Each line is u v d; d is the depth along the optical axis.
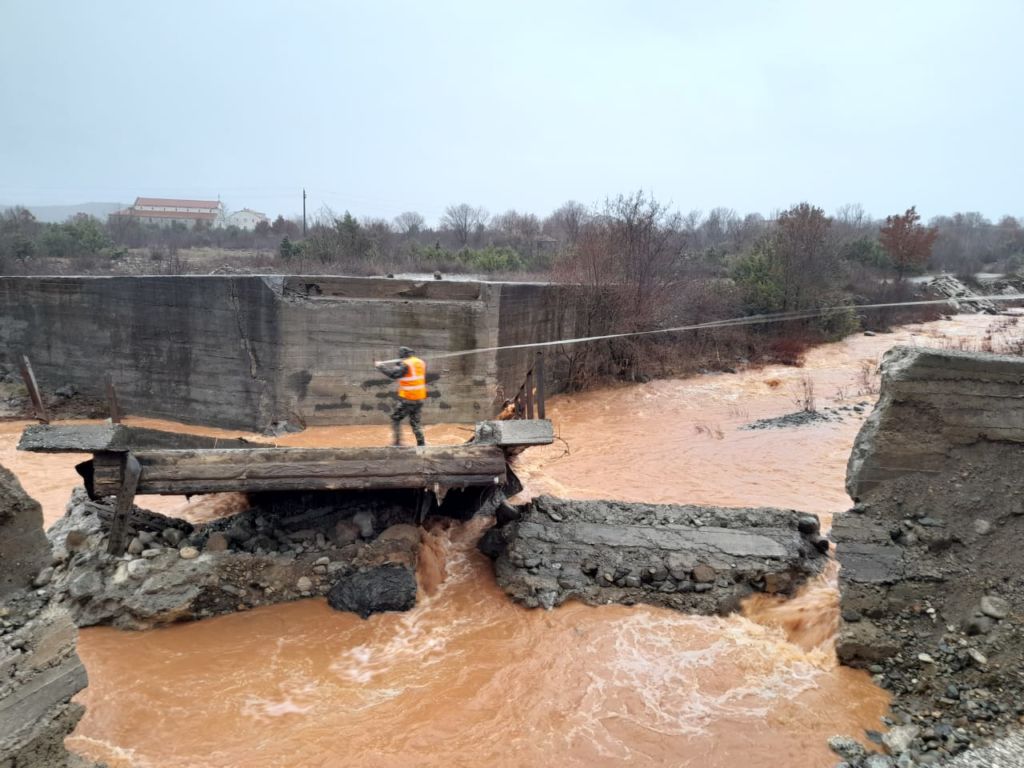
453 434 19.20
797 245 35.31
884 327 36.97
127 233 58.88
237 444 11.27
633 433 19.81
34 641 5.43
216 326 20.14
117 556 9.54
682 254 33.91
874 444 9.64
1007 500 8.59
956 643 7.64
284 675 8.17
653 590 9.70
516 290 21.33
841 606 8.34
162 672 8.13
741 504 13.77
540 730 7.18
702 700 7.62
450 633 9.13
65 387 22.64
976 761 6.25
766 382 26.44
